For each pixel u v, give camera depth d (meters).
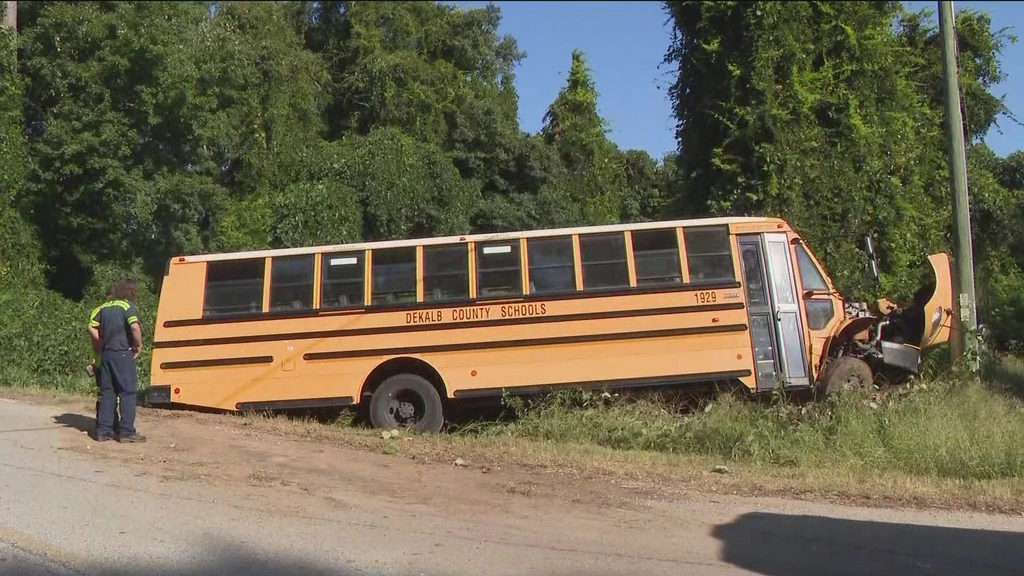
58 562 5.76
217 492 7.61
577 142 33.91
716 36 15.11
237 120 21.09
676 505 7.65
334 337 11.31
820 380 11.58
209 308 11.48
